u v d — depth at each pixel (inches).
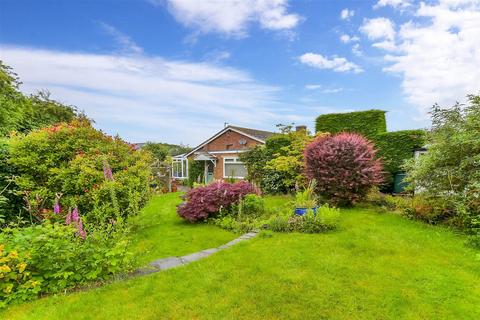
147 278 151.4
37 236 141.9
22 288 130.4
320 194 341.7
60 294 135.3
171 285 142.9
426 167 263.0
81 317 115.3
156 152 963.3
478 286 137.0
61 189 231.8
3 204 219.9
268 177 498.6
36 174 236.1
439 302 123.8
